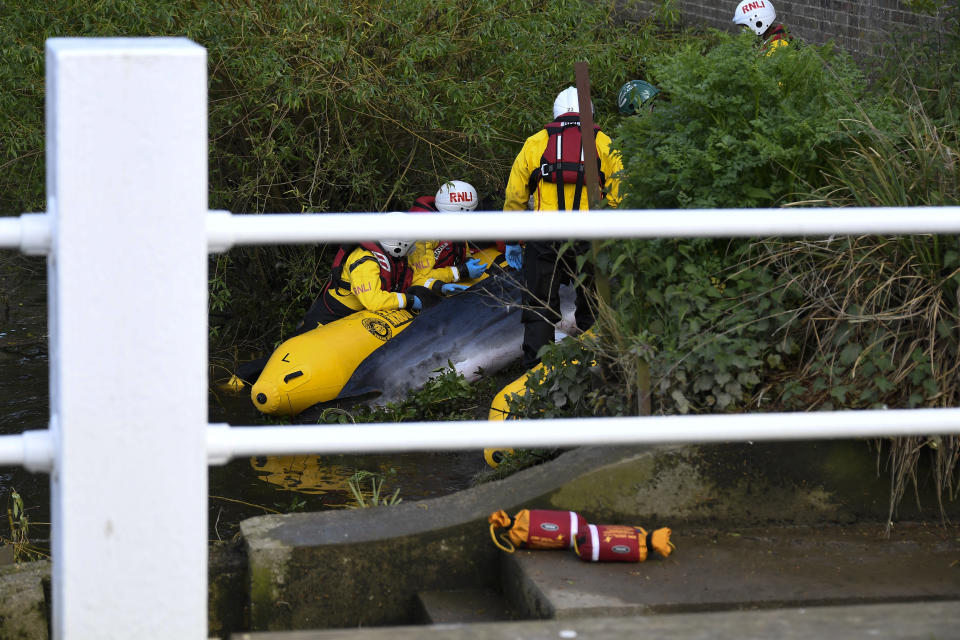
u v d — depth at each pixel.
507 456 7.18
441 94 12.28
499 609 4.91
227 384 11.66
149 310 2.58
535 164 9.31
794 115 6.16
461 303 11.17
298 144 12.09
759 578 4.75
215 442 2.87
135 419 2.62
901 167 5.84
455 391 10.12
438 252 12.06
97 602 2.69
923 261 5.36
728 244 5.88
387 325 11.24
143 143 2.50
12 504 8.53
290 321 13.04
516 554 4.96
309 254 12.75
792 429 3.35
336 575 4.94
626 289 5.78
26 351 12.05
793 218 3.19
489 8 11.50
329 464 9.23
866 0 12.46
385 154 12.66
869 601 4.56
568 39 12.77
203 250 2.58
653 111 6.95
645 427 3.28
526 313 9.36
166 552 2.70
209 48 11.18
